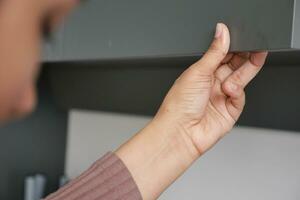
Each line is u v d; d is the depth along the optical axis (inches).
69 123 59.4
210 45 21.5
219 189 41.3
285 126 32.5
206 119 24.5
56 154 58.7
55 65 51.7
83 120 57.1
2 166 54.0
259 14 19.4
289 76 31.2
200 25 22.0
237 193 39.8
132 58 27.6
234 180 40.0
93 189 22.4
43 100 56.6
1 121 11.0
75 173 58.2
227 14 20.8
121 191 22.5
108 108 48.2
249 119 34.9
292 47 18.3
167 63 34.7
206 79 23.3
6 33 9.9
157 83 40.3
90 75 48.8
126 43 26.4
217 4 21.2
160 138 23.7
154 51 24.5
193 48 22.4
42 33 11.0
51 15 10.9
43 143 57.3
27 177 54.6
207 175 42.3
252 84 33.9
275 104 32.7
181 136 24.0
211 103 24.4
